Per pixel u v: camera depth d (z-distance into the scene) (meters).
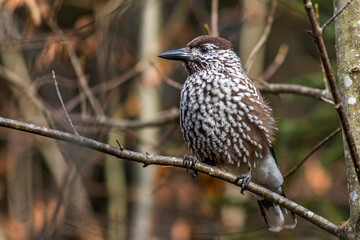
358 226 6.22
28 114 14.38
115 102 13.84
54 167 14.34
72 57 11.12
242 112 8.35
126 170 15.97
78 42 11.91
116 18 12.34
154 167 14.05
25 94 12.78
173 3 16.00
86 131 11.34
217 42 8.92
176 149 13.20
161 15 14.91
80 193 13.98
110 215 14.01
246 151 8.48
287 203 7.07
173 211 14.15
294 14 13.14
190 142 8.82
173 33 14.98
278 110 12.26
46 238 11.58
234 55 8.89
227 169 8.93
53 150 14.35
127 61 14.09
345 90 6.68
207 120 8.43
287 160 11.92
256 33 14.50
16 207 14.38
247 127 8.37
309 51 15.21
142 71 13.81
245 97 8.38
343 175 13.20
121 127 12.18
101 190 14.60
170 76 14.84
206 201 12.77
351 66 6.71
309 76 12.34
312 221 6.73
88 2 13.66
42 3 11.28
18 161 14.73
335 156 11.99
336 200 12.85
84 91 11.35
